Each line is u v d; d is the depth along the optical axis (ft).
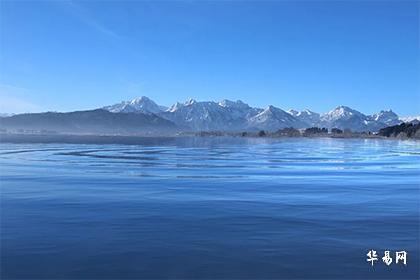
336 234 64.80
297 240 61.16
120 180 140.77
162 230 66.69
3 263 50.57
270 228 68.54
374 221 74.49
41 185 124.98
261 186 127.03
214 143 650.02
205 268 49.34
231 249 56.44
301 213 81.71
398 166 219.41
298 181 142.10
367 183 137.49
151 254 54.13
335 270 48.93
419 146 561.84
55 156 280.72
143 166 203.82
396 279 46.57
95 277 46.60
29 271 48.14
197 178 149.59
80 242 59.36
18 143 533.14
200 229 67.62
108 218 75.87
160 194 107.86
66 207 87.15
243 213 81.35
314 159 273.95
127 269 48.91
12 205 89.35
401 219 76.43
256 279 46.26
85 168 188.96
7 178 143.95
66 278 46.29
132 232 65.36
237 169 191.21
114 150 381.40
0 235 63.05
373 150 429.38
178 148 444.96
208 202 94.84
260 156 304.09
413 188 124.57
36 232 65.00
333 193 112.06
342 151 401.29
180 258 52.70
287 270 48.80
